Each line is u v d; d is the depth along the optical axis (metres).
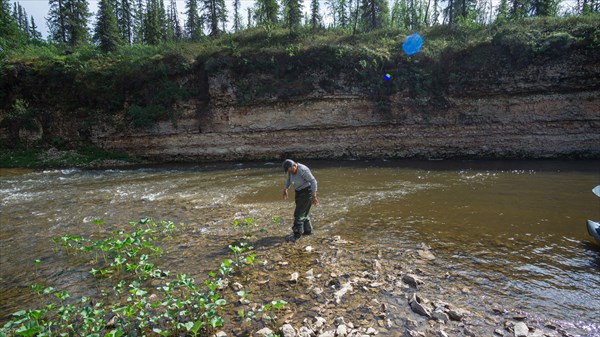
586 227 6.23
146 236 6.95
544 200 9.07
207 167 18.09
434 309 3.94
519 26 21.25
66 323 3.81
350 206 8.82
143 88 21.83
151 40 36.09
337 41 26.00
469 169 15.03
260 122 20.78
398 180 12.66
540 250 5.67
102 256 6.01
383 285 4.55
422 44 21.75
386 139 20.02
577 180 11.92
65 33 36.41
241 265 5.25
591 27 18.38
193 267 5.34
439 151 19.48
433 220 7.47
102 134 21.50
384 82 20.09
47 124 21.95
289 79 21.09
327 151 20.52
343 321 3.76
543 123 18.27
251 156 20.86
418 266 5.11
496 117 18.84
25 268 5.61
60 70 22.34
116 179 14.75
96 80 21.95
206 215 8.46
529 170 14.38
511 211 8.05
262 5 34.66
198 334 3.65
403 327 3.63
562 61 17.92
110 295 4.61
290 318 3.87
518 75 18.59
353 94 20.23
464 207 8.51
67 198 11.09
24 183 14.14
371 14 32.94
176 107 21.23
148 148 21.23
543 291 4.34
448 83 19.64
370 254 5.60
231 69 21.23
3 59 23.78
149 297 4.43
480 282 4.60
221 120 21.00
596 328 3.56
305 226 6.73
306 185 6.41
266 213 8.41
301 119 20.59
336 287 4.52
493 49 19.23
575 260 5.25
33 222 8.37
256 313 3.98
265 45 25.23
